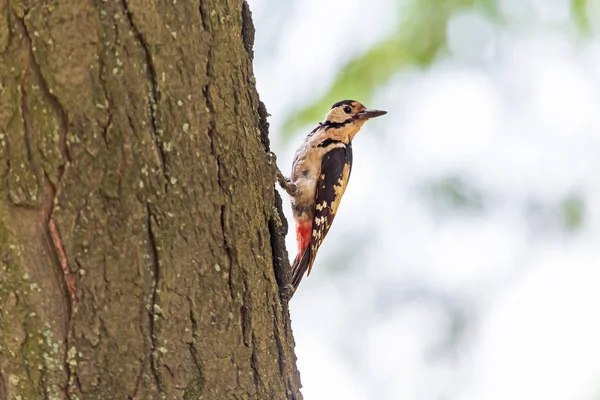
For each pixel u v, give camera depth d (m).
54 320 5.76
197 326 6.13
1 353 5.80
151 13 5.66
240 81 6.30
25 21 5.42
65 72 5.48
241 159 6.26
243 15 6.65
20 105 5.49
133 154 5.69
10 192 5.57
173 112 5.80
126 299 5.84
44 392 5.85
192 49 5.85
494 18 14.47
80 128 5.55
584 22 14.66
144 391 6.01
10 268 5.66
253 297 6.44
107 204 5.68
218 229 6.13
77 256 5.69
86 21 5.50
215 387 6.29
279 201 6.99
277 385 6.72
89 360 5.85
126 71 5.61
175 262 5.95
